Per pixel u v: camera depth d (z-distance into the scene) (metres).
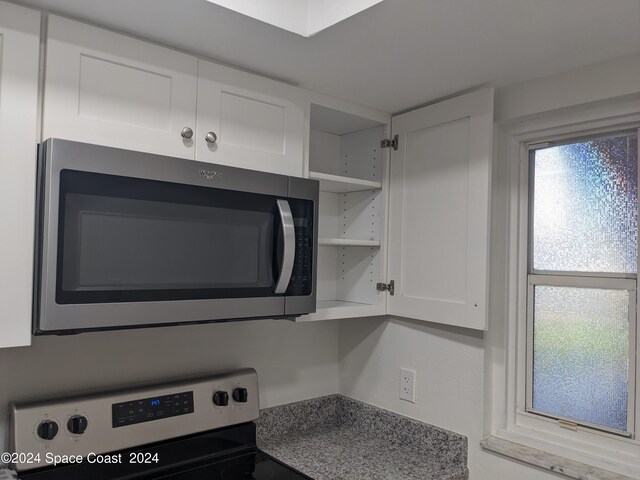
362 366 1.93
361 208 1.90
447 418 1.63
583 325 1.46
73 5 1.07
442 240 1.60
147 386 1.46
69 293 1.02
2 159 1.00
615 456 1.36
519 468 1.45
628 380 1.37
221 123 1.33
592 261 1.46
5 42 1.01
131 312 1.10
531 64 1.36
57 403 1.29
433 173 1.64
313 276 1.42
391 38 1.20
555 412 1.52
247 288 1.29
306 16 1.20
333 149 1.99
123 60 1.17
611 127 1.41
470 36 1.19
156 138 1.21
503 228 1.59
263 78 1.42
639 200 1.35
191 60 1.27
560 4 1.02
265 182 1.32
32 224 1.03
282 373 1.84
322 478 1.45
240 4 1.09
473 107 1.53
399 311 1.73
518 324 1.59
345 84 1.53
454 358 1.62
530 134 1.57
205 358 1.63
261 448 1.68
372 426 1.84
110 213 1.08
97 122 1.13
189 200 1.19
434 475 1.49
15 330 1.01
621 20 1.09
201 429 1.50
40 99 1.06
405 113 1.75
